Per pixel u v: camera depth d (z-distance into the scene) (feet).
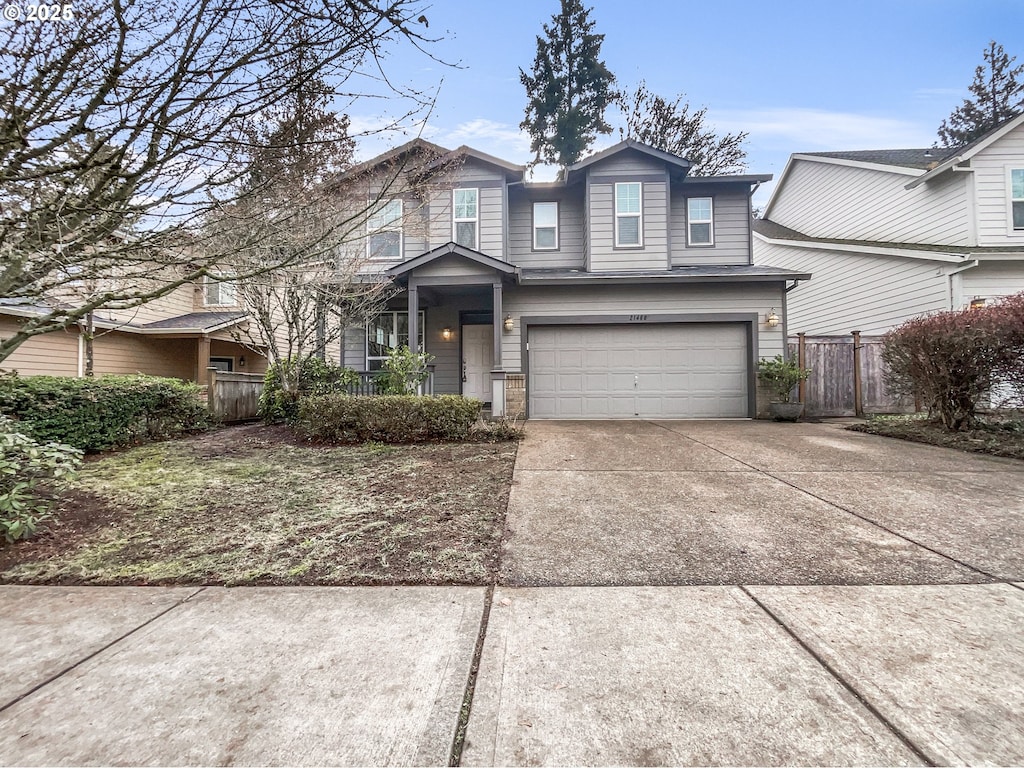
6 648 6.25
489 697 5.24
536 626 6.66
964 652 5.92
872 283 37.27
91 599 7.61
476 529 10.42
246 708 5.10
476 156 34.35
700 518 10.94
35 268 10.77
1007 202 31.89
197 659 5.99
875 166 39.01
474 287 31.09
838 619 6.72
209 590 7.91
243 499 12.72
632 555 9.02
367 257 30.45
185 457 18.19
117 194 9.84
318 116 10.90
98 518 11.30
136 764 4.40
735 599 7.34
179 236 11.02
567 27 76.07
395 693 5.32
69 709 5.11
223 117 9.83
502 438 21.68
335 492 13.35
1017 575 7.98
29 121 8.72
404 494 13.12
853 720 4.83
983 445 18.24
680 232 37.68
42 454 11.38
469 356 36.45
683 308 32.42
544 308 32.94
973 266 29.50
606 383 32.76
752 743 4.57
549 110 75.72
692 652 6.00
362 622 6.84
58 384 17.65
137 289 12.40
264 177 11.44
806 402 32.09
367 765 4.37
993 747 4.48
